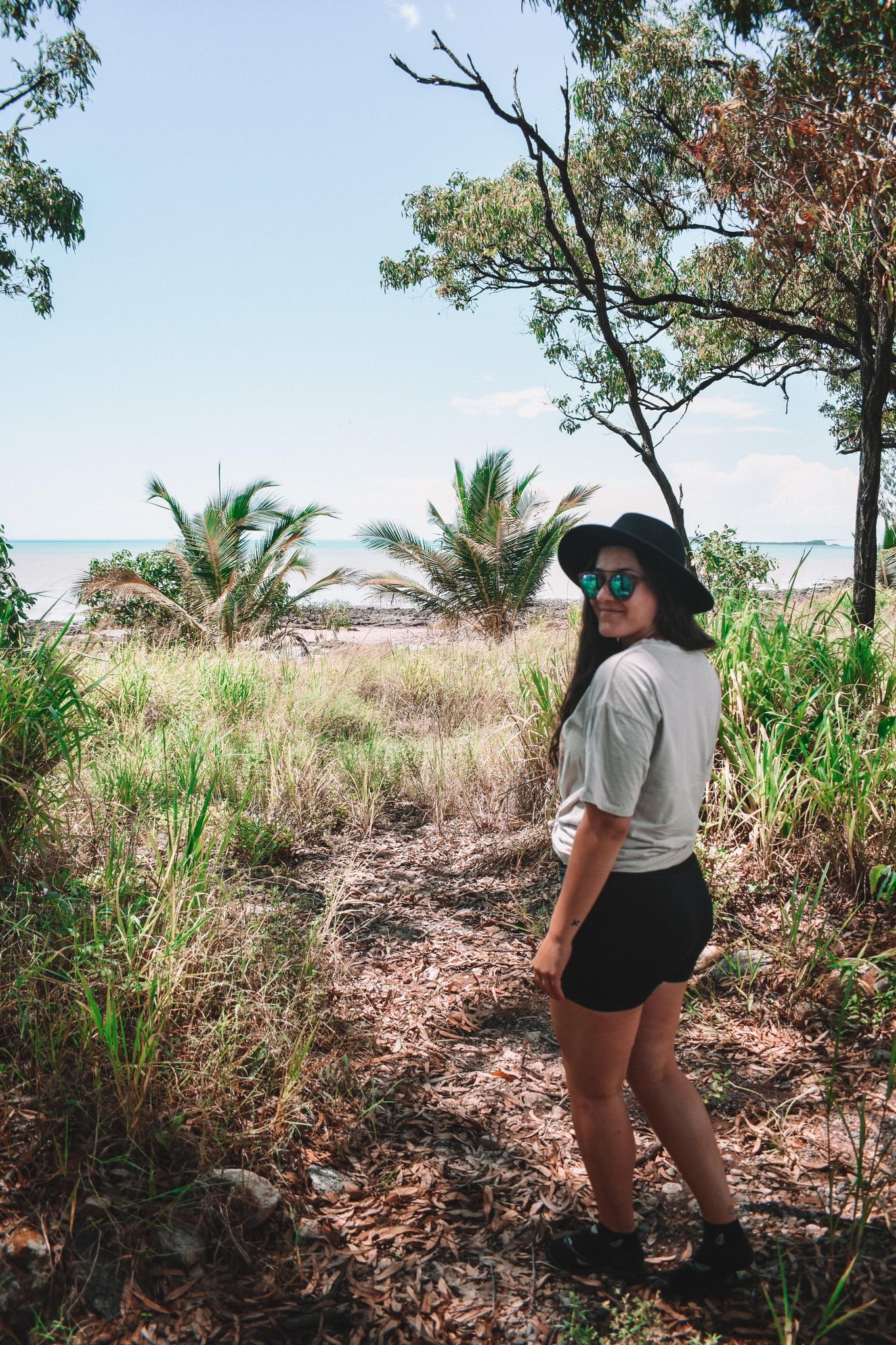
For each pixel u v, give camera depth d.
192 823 4.09
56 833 3.83
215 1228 2.26
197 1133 2.53
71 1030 2.78
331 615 23.08
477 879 4.84
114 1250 2.15
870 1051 3.08
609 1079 2.04
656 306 12.88
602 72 10.93
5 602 4.48
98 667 7.08
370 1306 2.09
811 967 3.51
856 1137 2.68
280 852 5.01
